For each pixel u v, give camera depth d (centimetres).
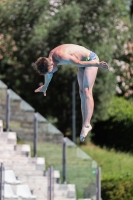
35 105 8825
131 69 9569
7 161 5978
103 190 6606
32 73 8700
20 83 8819
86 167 5900
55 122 8744
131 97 9744
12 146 6116
